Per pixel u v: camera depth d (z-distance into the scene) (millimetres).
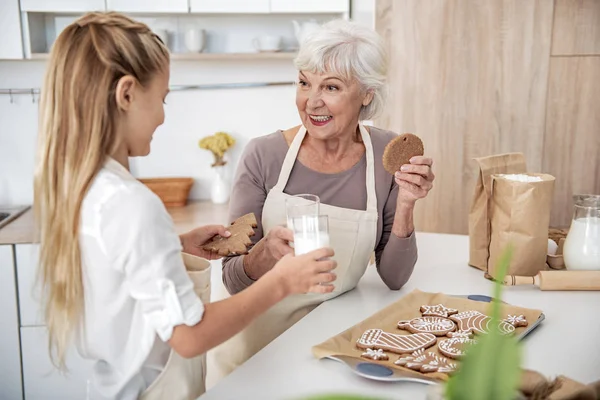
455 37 2648
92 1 2633
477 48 2660
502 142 2730
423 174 1402
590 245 1485
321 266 1018
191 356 935
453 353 1087
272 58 3039
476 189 1607
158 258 918
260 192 1614
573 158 2752
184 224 2625
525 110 2709
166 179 3018
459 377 543
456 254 1795
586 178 2768
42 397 2496
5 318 2432
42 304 1041
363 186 1605
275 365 1101
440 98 2693
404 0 2623
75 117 960
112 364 1027
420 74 2676
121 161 1026
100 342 1011
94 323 1002
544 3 2625
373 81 1490
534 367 1081
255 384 1029
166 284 915
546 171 2758
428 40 2648
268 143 1629
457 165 2748
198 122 3074
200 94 3049
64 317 997
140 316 989
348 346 1138
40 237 1006
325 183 1594
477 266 1646
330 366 1100
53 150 968
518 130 2725
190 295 938
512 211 1490
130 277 926
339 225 1514
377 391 1004
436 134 2723
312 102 1482
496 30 2646
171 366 1062
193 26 2957
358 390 1011
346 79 1472
